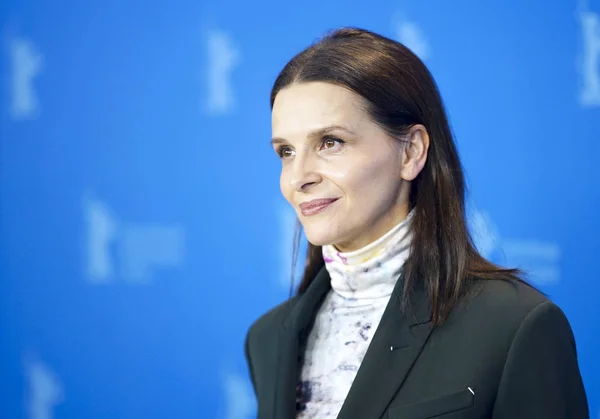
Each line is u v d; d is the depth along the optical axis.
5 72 9.25
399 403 4.47
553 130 8.41
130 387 9.11
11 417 9.24
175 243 9.05
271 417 5.27
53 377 9.22
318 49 4.88
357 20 8.78
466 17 8.57
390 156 4.76
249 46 8.95
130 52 9.11
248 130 8.93
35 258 9.26
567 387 4.34
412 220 4.90
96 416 9.15
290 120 4.73
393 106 4.73
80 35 9.19
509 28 8.48
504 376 4.34
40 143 9.25
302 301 5.18
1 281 9.27
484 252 8.39
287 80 4.86
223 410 8.98
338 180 4.66
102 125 9.16
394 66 4.79
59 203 9.22
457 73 8.56
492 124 8.49
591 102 8.34
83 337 9.19
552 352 4.35
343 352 4.91
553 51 8.41
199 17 9.02
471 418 4.32
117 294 9.15
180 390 9.04
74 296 9.20
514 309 4.48
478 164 8.49
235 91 8.96
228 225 8.97
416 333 4.62
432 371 4.49
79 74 9.18
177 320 9.05
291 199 4.88
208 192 9.00
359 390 4.55
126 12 9.12
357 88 4.65
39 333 9.25
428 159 4.92
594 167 8.35
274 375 5.41
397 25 8.71
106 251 9.16
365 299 4.96
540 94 8.42
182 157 9.03
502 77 8.48
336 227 4.73
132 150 9.11
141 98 9.09
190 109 9.02
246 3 8.95
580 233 8.37
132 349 9.11
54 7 9.21
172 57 9.05
